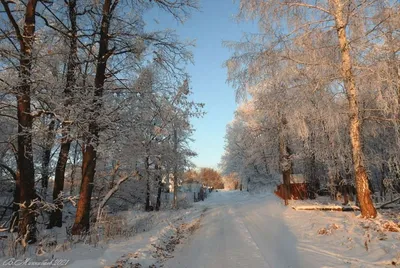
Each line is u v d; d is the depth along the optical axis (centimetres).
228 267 593
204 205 2786
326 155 1416
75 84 1044
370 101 1158
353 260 586
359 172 1008
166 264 647
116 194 2102
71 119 912
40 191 1388
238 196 4541
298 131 1108
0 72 995
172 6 1155
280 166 2097
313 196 2136
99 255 660
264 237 871
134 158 1500
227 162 5009
